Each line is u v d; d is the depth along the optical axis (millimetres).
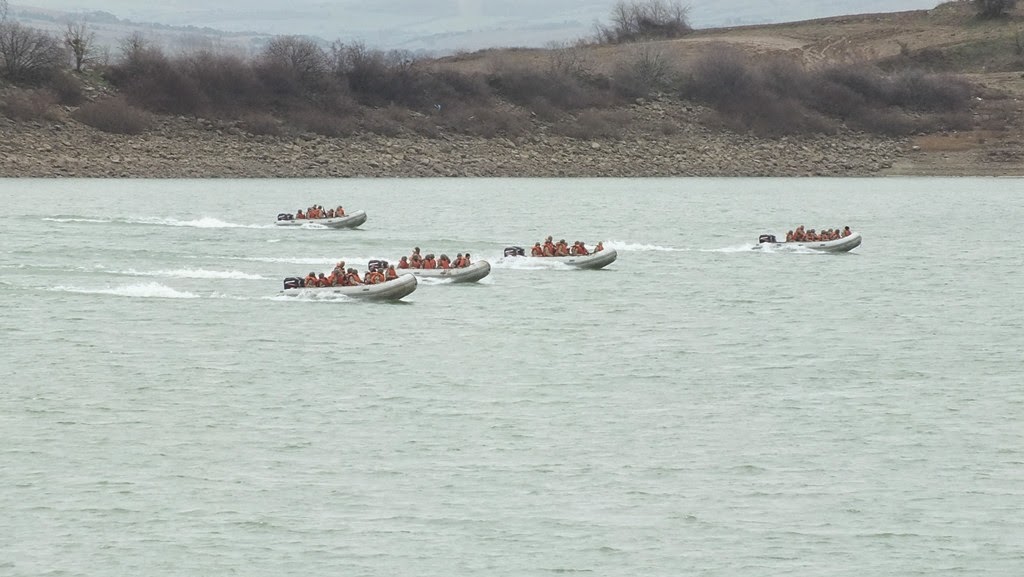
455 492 152500
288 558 134875
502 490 153250
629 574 132125
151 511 146250
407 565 133500
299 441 170875
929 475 158750
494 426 178125
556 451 167250
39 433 172500
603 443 170750
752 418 182625
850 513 146875
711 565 134125
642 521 144625
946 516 146125
